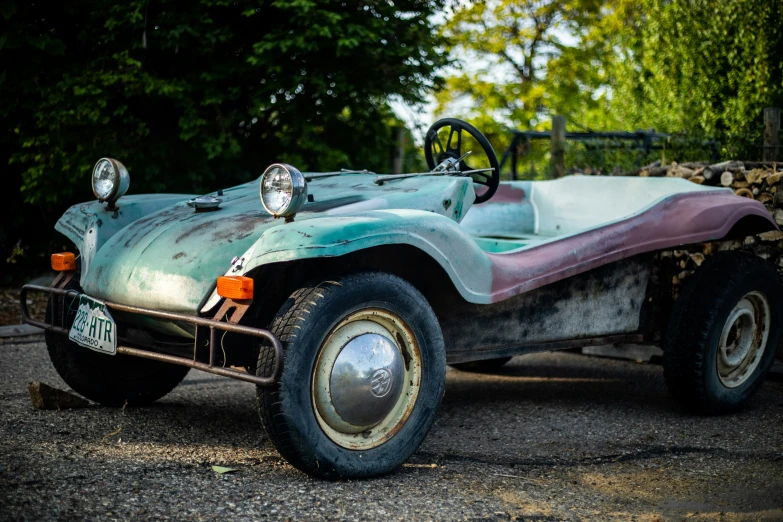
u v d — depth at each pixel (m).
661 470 2.75
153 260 2.70
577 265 3.10
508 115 17.38
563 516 2.26
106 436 2.86
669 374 3.49
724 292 3.44
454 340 2.96
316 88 7.60
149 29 7.16
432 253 2.59
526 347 3.18
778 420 3.49
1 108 6.89
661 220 3.44
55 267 3.10
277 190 2.47
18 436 2.78
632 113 9.71
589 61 16.84
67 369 3.16
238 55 7.61
